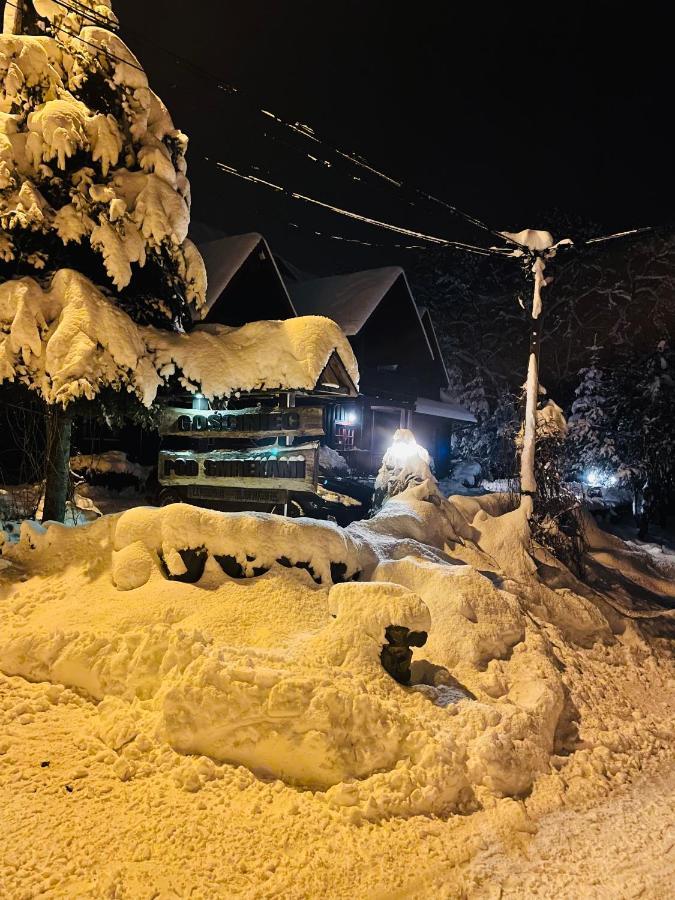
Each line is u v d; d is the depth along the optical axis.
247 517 6.90
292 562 6.89
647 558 14.28
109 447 13.88
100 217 7.61
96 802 4.38
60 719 5.22
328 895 3.91
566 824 4.95
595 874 4.35
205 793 4.53
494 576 9.12
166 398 9.75
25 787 4.45
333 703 4.94
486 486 18.39
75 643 5.68
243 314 18.81
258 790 4.63
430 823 4.60
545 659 7.00
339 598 6.22
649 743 6.54
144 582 6.60
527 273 12.29
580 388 27.48
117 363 7.41
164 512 6.85
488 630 7.02
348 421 21.72
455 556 9.69
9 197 7.34
